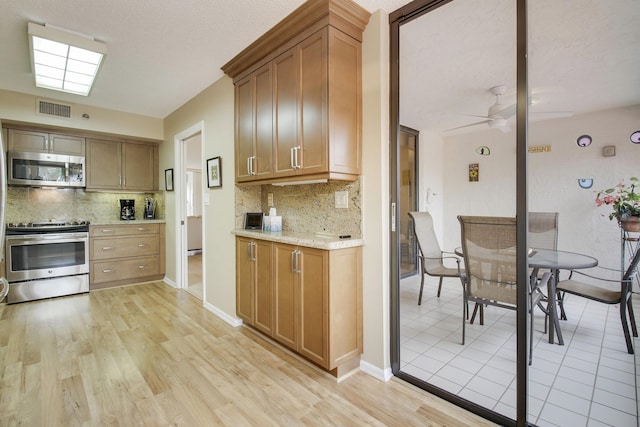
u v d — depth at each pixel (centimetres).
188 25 219
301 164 208
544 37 198
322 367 213
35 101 352
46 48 237
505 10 187
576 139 212
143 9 201
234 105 282
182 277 409
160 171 462
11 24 215
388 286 202
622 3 173
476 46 221
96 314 312
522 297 157
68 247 375
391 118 201
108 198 451
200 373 206
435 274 282
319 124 195
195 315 312
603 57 206
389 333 203
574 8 177
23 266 346
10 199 379
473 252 212
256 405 175
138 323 290
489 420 164
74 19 211
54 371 207
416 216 301
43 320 295
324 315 195
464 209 272
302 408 173
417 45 221
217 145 314
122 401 177
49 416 165
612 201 198
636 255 190
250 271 261
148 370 209
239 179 273
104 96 355
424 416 167
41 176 373
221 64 278
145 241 432
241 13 205
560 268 193
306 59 204
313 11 192
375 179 201
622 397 173
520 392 157
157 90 339
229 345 246
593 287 211
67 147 393
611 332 218
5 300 338
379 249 200
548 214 219
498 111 246
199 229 690
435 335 245
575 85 217
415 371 203
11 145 357
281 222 267
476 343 234
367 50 203
